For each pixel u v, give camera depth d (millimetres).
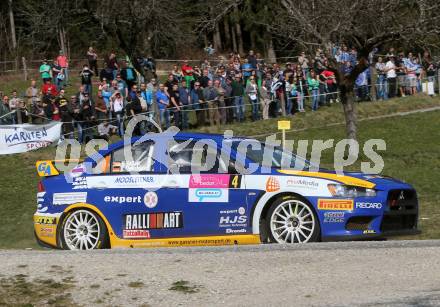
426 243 22250
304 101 64312
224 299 17125
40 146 51750
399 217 24156
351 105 45531
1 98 54406
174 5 56875
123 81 56500
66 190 25719
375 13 41812
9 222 35844
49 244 26031
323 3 42875
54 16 55281
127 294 17797
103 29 53125
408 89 68688
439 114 60094
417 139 52094
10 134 50906
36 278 19391
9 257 22250
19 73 95750
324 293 17250
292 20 45250
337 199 23219
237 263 20406
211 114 56781
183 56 90938
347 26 42562
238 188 24062
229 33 123250
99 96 53375
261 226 23922
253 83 58906
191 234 24516
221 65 61812
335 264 19953
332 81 63844
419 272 18781
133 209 24969
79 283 18828
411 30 41906
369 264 19812
